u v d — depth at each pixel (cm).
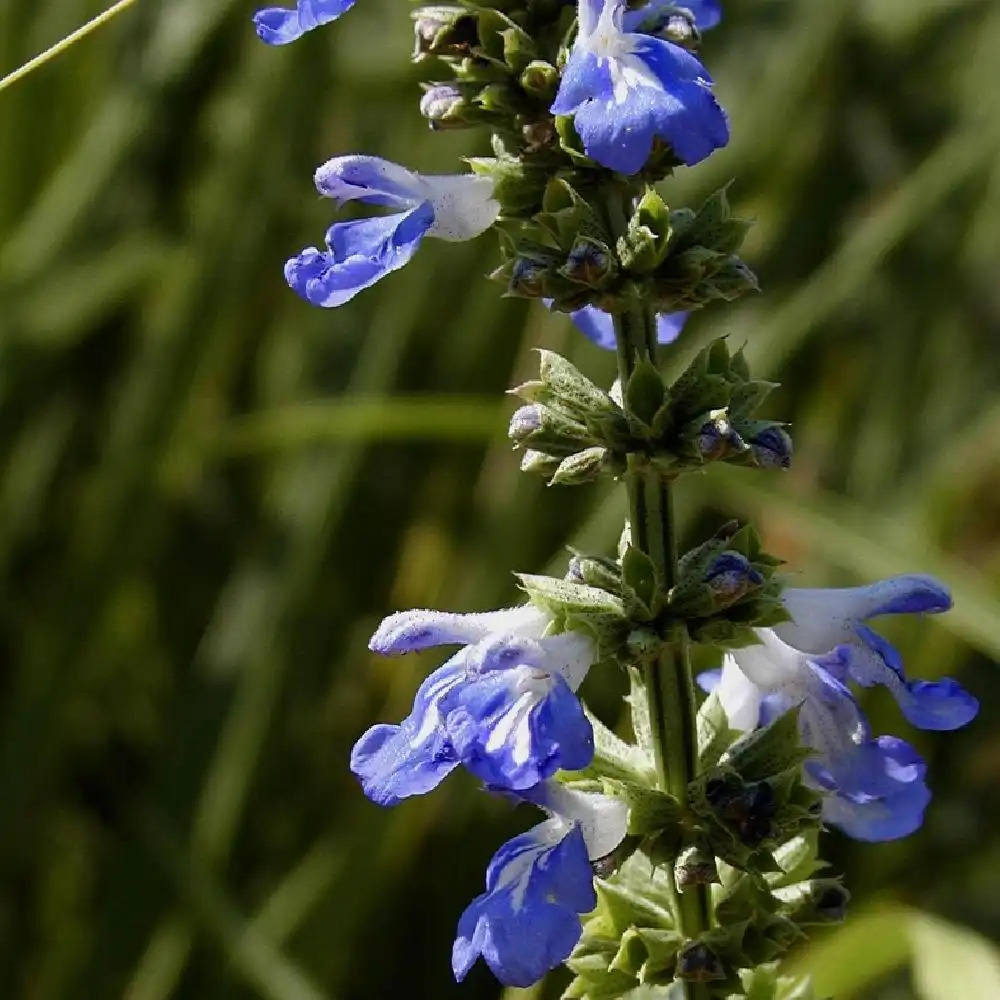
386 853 59
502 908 48
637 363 49
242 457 67
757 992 50
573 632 49
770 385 50
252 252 60
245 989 58
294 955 58
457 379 63
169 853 58
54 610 59
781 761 49
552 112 48
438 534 65
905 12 67
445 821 61
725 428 49
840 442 71
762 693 50
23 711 59
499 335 63
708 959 49
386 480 64
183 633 65
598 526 58
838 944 55
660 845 49
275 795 61
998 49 69
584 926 50
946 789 67
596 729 50
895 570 56
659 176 50
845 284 60
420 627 49
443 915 60
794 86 67
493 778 48
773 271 69
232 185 60
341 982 59
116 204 63
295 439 60
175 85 61
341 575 63
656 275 49
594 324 52
